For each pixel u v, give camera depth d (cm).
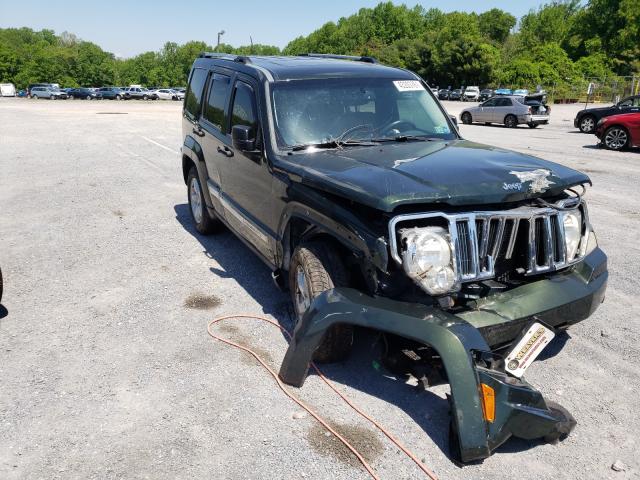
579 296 345
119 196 921
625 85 5562
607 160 1353
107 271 577
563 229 347
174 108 3822
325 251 373
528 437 290
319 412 335
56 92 6825
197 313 474
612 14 8494
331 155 406
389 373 375
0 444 307
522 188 334
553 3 10812
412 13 12469
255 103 468
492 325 314
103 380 371
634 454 302
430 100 508
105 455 299
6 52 11875
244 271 573
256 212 473
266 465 291
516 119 2491
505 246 339
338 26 14388
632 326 451
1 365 390
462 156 390
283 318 464
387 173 345
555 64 7456
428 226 312
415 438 312
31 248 653
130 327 449
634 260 609
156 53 14588
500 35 11419
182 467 290
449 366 287
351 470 288
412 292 320
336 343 365
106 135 1805
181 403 345
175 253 632
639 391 361
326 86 468
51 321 461
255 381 369
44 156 1330
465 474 285
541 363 394
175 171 1148
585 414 337
